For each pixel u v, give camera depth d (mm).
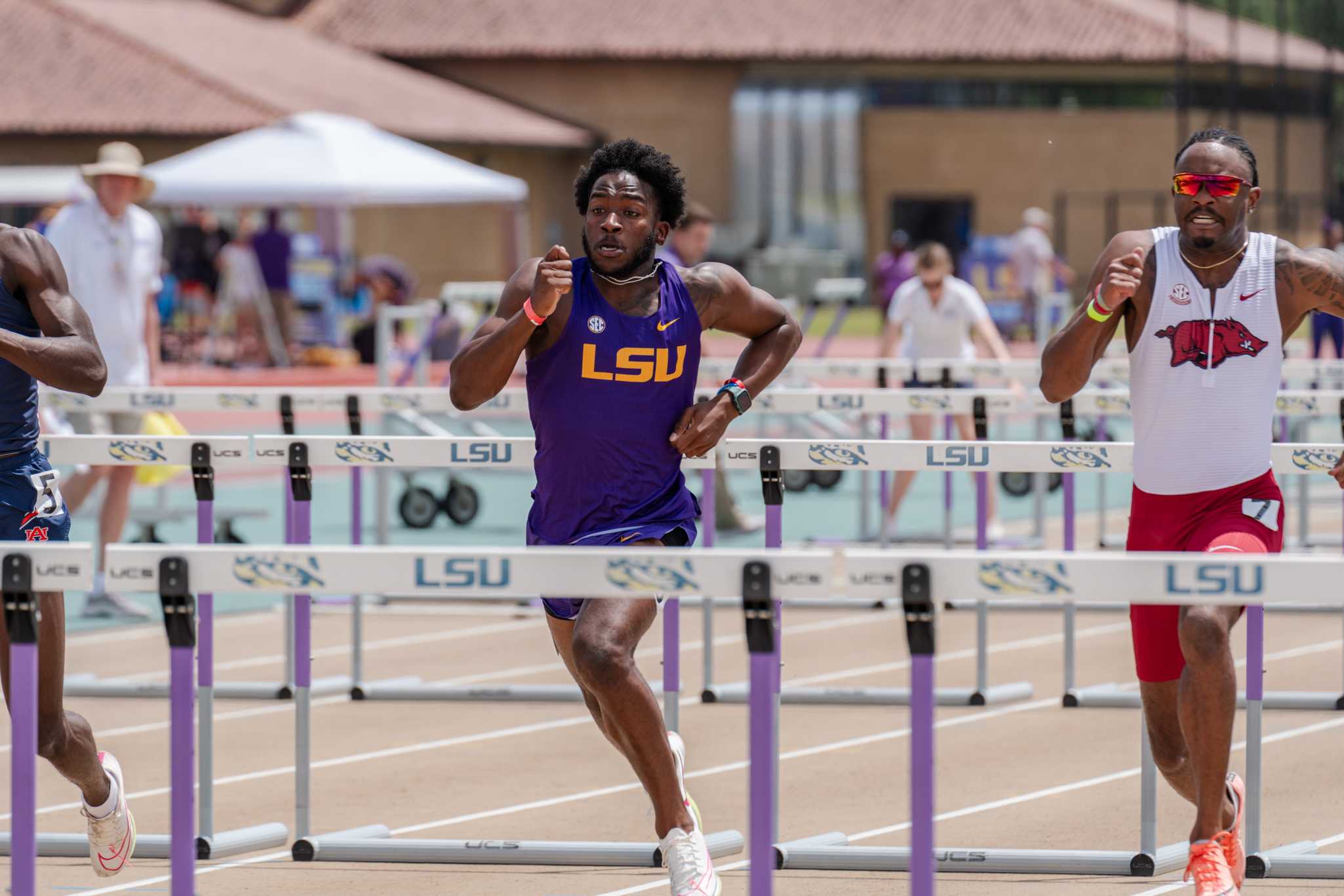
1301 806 17734
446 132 106562
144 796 18344
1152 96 124500
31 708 10656
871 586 10375
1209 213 12844
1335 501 43812
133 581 10664
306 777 15906
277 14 128375
